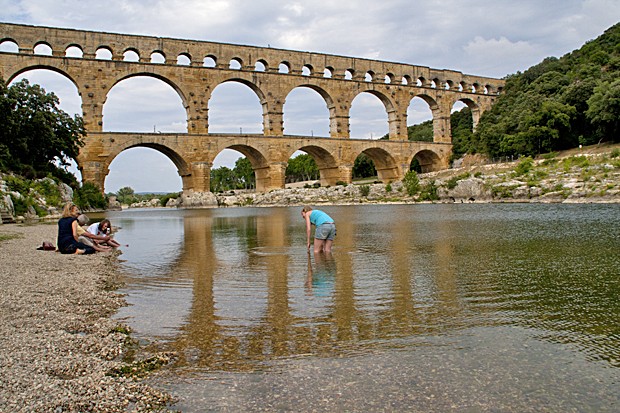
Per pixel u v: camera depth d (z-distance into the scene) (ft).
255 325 30.91
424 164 374.84
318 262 55.88
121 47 255.50
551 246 63.67
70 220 68.28
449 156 362.94
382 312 33.24
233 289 41.91
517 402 20.18
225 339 28.35
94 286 43.19
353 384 22.06
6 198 141.18
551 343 26.63
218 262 58.23
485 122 357.82
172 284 44.88
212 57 282.77
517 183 199.11
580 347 25.98
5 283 44.29
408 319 31.45
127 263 58.90
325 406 20.13
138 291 42.06
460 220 114.01
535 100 317.63
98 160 247.70
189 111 272.31
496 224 98.94
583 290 38.52
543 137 288.92
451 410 19.63
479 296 37.22
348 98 319.47
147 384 22.49
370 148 327.88
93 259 61.98
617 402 20.10
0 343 27.27
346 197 276.62
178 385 22.36
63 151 224.94
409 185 256.11
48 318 32.53
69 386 21.85
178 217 174.70
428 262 53.78
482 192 210.59
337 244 72.90
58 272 51.16
